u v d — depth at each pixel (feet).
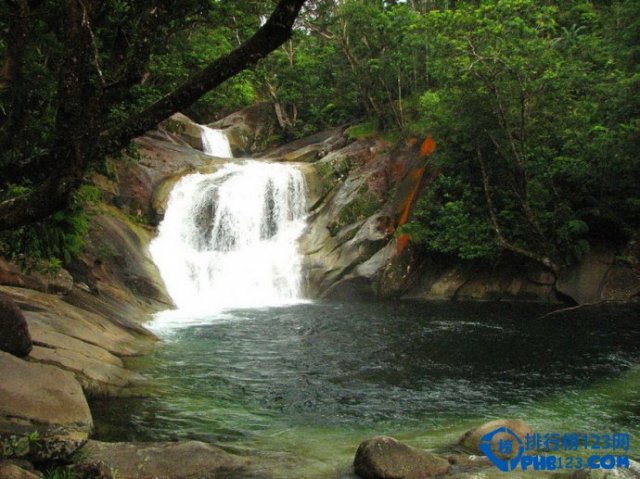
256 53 14.03
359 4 87.56
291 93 117.29
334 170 78.95
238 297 65.10
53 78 23.44
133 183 70.38
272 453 20.74
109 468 16.74
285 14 13.53
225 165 83.20
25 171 17.72
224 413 25.99
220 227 72.54
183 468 18.19
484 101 59.98
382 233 67.67
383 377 32.83
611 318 51.57
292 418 25.70
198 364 34.55
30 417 19.38
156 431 23.07
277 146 119.24
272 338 42.73
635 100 55.06
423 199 68.39
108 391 26.73
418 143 74.79
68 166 14.06
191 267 65.16
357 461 18.56
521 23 61.31
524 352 38.91
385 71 90.12
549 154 63.21
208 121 138.51
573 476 17.15
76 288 41.55
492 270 65.31
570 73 60.34
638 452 21.08
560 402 28.27
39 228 29.09
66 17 15.64
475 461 19.45
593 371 34.14
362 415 26.32
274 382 31.42
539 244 62.28
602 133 59.31
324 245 70.28
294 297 66.28
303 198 77.77
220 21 44.93
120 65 18.93
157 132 96.22
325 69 106.01
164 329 45.39
